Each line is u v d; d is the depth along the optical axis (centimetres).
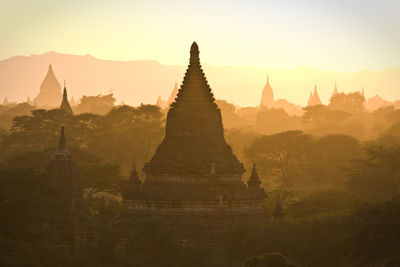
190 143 11938
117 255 10681
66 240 11212
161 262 10538
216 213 11406
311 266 10531
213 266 10769
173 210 11494
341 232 10462
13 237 10844
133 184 11925
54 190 11506
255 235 10744
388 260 9094
